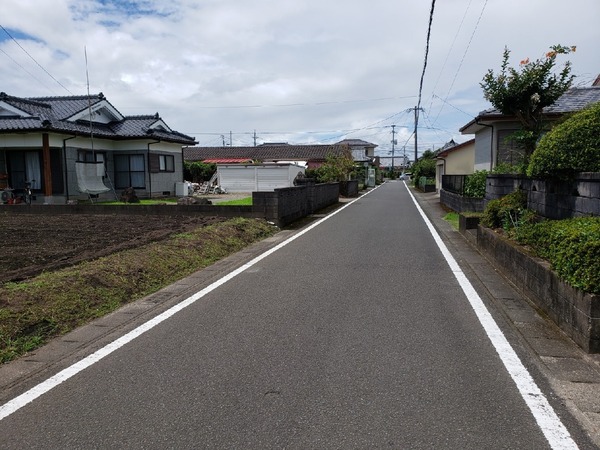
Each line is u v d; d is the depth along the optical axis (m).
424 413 2.73
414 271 6.59
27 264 6.17
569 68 10.02
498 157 15.01
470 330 4.15
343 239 9.69
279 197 11.52
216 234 8.83
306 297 5.27
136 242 7.64
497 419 2.67
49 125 16.58
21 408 2.85
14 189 17.91
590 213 5.02
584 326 3.62
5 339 3.80
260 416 2.71
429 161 39.47
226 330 4.20
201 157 47.78
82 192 18.22
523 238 5.94
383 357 3.56
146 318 4.58
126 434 2.54
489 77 10.45
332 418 2.69
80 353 3.71
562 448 2.40
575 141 5.32
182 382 3.17
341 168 27.75
